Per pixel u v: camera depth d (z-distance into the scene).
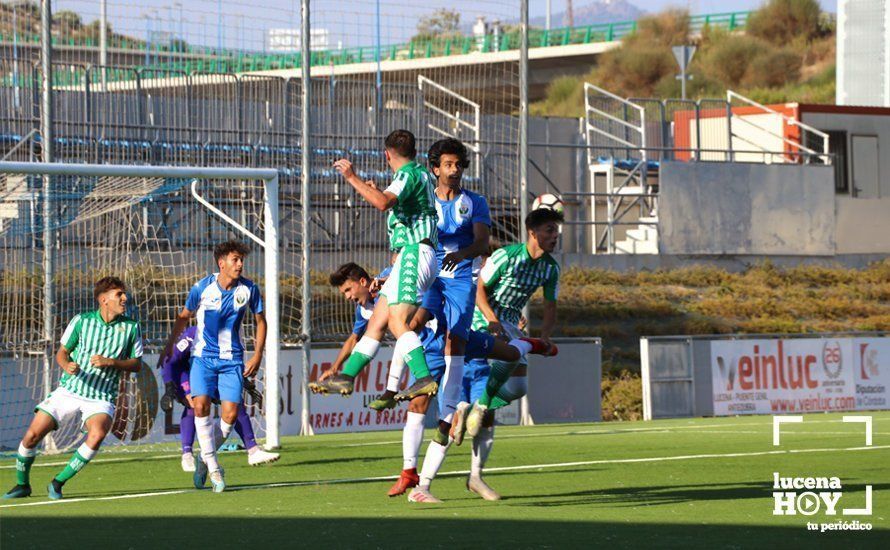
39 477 15.24
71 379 12.64
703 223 44.56
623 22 102.38
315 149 29.44
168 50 26.02
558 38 100.38
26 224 20.75
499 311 12.66
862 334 31.77
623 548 8.49
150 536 9.23
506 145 34.81
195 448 20.34
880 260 48.62
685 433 22.56
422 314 11.74
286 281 26.66
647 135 51.00
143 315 23.47
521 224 26.02
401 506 11.36
